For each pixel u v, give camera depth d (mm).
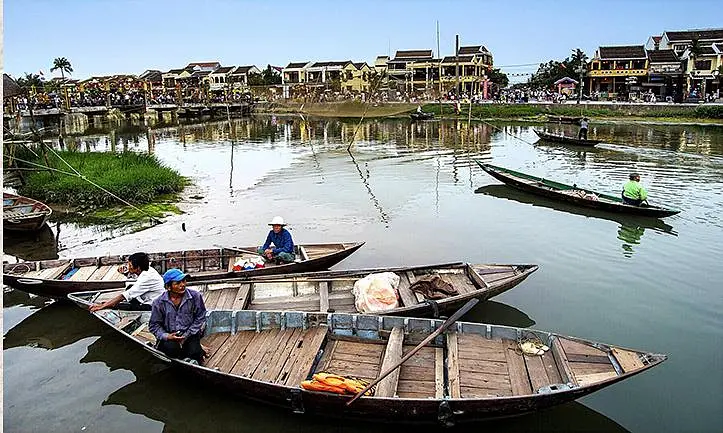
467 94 68375
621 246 13273
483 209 17203
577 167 24781
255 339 7871
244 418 6848
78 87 50031
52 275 10078
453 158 28719
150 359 8281
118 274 10219
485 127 47094
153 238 14336
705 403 7086
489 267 10195
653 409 6977
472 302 7711
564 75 76188
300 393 6391
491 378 6773
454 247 13477
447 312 9039
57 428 6715
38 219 14031
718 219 15438
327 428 6625
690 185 20109
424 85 72500
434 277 9430
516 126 47312
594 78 66688
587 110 51812
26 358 8336
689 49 60000
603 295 10469
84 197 17375
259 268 10383
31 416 6945
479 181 21812
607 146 32188
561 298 10359
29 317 9625
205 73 89000
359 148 33812
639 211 15508
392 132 44469
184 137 41875
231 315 8125
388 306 8836
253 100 60031
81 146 34312
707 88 59312
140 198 18062
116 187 17766
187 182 22016
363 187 21016
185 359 7191
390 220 16094
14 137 20906
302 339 7789
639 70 63562
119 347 8648
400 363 6586
